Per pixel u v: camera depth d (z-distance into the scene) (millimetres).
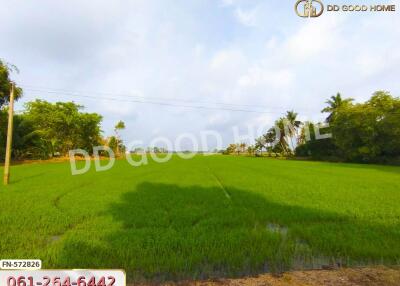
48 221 8531
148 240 6613
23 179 19312
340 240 6816
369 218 9148
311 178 20922
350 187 16156
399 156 42656
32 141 43000
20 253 5977
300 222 8867
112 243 6516
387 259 5984
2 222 8438
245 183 18047
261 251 6199
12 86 17594
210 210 10242
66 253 5926
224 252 6137
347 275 5234
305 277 5176
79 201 11766
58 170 26656
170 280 5129
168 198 12578
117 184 17281
